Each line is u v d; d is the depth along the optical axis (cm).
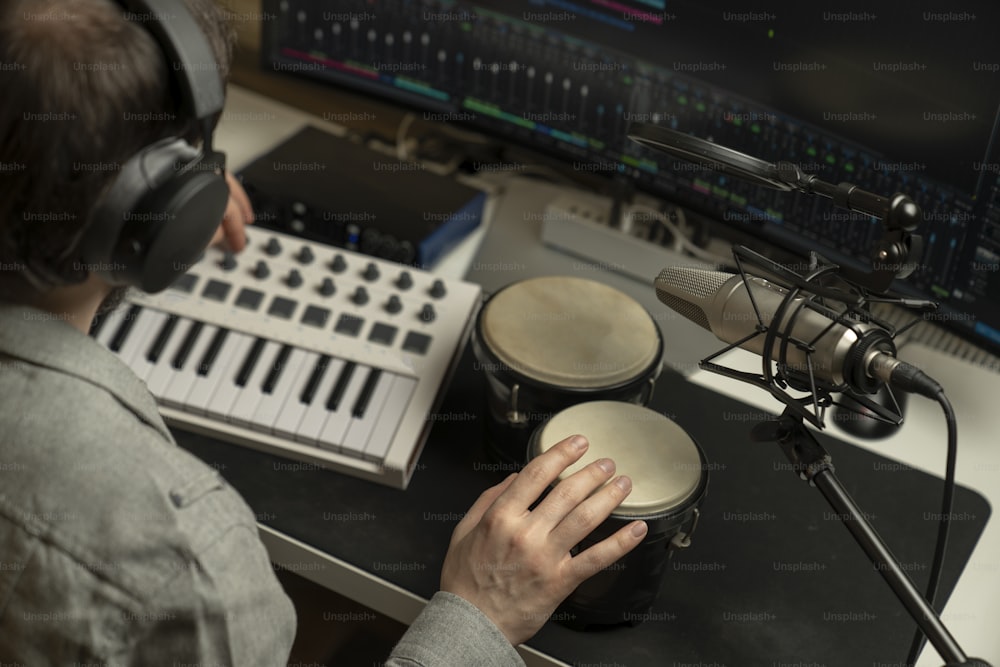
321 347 113
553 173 156
